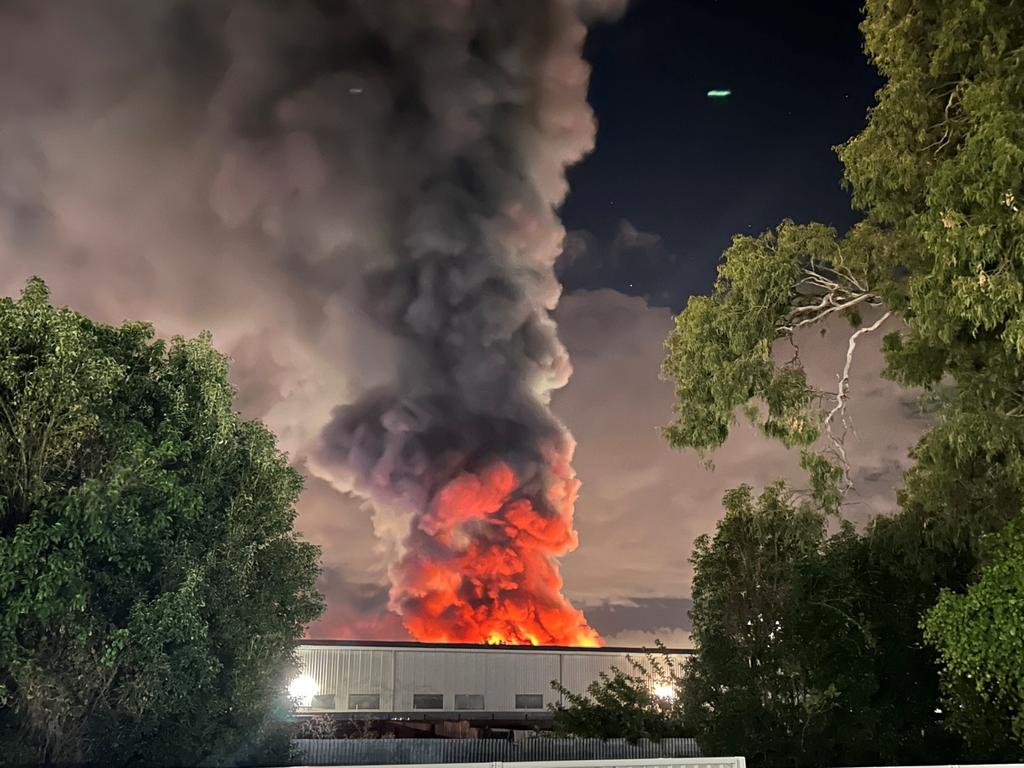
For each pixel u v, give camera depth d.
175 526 12.80
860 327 17.06
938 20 13.77
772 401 15.96
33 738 12.07
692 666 19.53
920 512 18.19
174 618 11.68
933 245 12.52
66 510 10.81
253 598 14.24
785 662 18.22
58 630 11.45
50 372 11.38
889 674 18.97
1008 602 12.22
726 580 19.20
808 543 17.83
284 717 15.21
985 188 11.83
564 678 34.47
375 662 32.47
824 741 17.95
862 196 14.98
